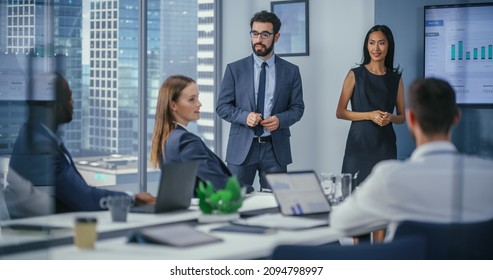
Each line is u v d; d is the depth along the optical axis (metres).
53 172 3.56
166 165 3.23
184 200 3.40
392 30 6.17
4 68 5.72
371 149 5.78
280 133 5.82
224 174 3.76
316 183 3.34
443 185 2.41
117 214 3.05
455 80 5.99
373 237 3.79
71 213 3.37
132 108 6.34
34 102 4.34
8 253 3.61
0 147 5.48
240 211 3.34
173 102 3.75
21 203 3.90
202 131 7.00
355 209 2.53
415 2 6.09
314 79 6.62
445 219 2.41
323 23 6.55
